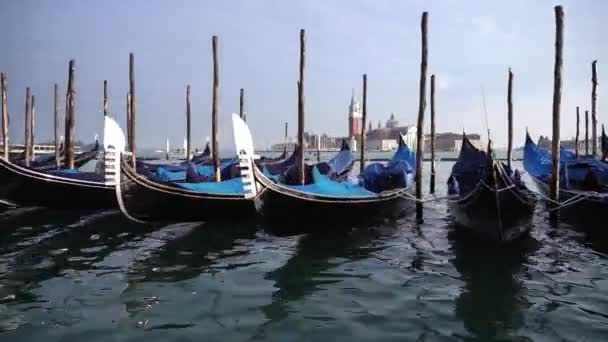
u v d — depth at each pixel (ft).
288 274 23.67
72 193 41.24
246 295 20.49
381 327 16.81
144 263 25.99
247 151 26.91
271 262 26.05
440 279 22.43
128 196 30.04
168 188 31.83
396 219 40.11
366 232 34.40
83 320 17.74
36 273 24.04
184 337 16.15
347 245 30.17
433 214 43.83
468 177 37.04
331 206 30.12
